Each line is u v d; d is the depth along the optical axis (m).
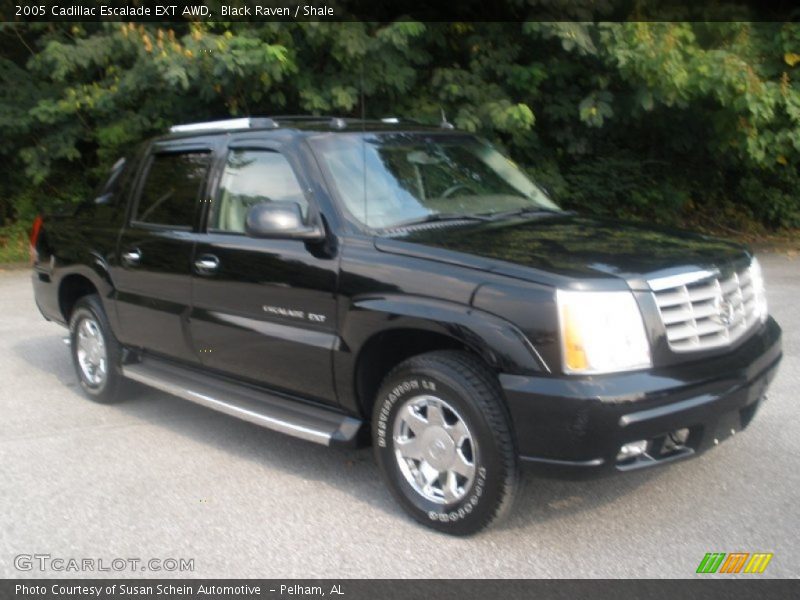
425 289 4.18
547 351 3.79
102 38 11.61
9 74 13.75
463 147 5.58
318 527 4.38
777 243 14.09
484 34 12.15
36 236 7.10
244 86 11.46
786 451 5.17
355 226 4.62
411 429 4.31
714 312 4.20
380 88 11.63
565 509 4.48
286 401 5.07
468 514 4.09
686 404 3.90
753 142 12.41
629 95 12.16
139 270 5.80
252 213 4.55
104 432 5.89
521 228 4.71
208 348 5.36
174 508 4.64
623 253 4.25
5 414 6.31
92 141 14.09
